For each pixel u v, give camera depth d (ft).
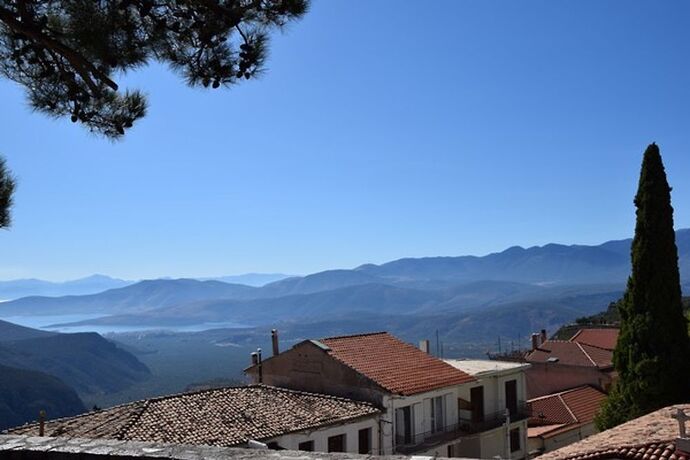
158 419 78.69
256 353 115.24
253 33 27.73
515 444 118.42
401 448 95.45
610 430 57.62
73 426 78.13
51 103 30.60
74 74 29.48
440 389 102.27
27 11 25.96
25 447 22.22
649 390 79.20
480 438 110.11
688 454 43.91
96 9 25.96
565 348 159.94
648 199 83.51
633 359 81.87
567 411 131.44
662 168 84.02
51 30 25.98
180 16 27.04
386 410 94.38
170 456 20.90
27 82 30.27
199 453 20.99
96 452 21.54
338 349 107.96
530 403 132.26
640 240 83.71
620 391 83.66
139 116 31.81
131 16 26.58
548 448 121.29
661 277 81.56
